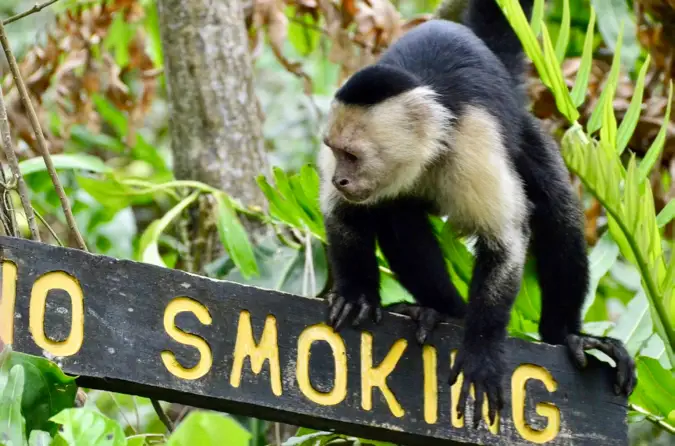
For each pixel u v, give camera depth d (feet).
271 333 21.66
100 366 19.72
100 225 43.91
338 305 22.62
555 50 27.37
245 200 36.73
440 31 31.35
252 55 39.52
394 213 30.53
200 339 20.81
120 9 42.09
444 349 23.85
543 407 24.18
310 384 21.84
